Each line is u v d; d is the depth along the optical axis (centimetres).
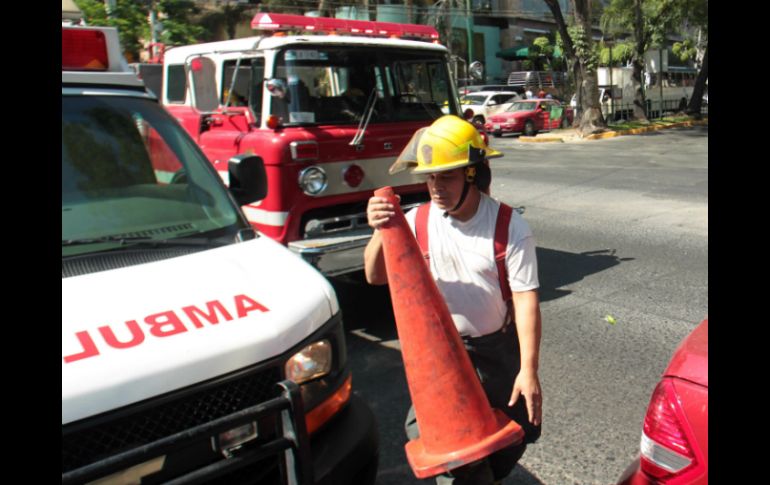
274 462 248
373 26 686
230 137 605
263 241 310
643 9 2986
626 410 418
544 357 504
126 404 211
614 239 862
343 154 587
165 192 319
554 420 409
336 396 267
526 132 2606
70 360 212
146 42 1241
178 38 1273
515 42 4541
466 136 246
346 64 624
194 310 241
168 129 343
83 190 299
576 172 1527
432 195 254
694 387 217
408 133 638
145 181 317
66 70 328
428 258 264
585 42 2508
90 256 271
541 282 695
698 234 866
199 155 345
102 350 217
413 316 238
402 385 468
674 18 2980
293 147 554
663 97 3397
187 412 224
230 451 229
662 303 613
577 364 489
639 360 492
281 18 626
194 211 317
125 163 316
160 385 217
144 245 285
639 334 541
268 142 559
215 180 339
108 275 257
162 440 203
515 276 251
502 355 265
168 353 222
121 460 196
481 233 254
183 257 280
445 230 260
